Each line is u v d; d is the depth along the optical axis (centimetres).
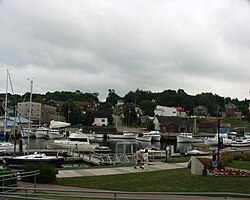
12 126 7250
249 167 2523
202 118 14225
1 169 1789
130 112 13238
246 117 15850
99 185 1816
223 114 16138
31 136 8212
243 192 1544
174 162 3055
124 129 11538
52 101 17000
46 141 7525
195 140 8431
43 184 1834
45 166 1912
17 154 4259
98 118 12769
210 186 1705
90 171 2388
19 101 13125
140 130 11388
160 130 11319
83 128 10562
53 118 12481
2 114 9569
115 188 1728
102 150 5359
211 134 10538
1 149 4519
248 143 7950
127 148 6931
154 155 3509
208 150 5103
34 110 12438
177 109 15325
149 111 14800
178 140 8456
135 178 2039
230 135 9150
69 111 11581
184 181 1873
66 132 8575
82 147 5653
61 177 2097
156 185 1783
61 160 3142
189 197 1406
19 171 1736
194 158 2158
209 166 2225
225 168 2298
